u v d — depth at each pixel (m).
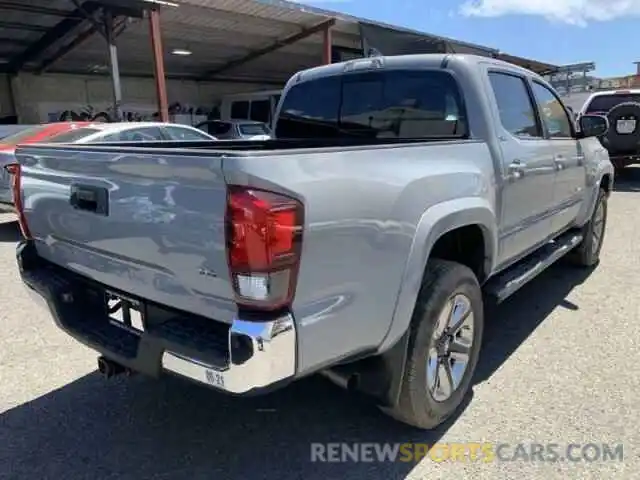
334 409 3.10
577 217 5.03
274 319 1.92
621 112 11.70
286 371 1.98
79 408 3.13
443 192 2.65
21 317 4.46
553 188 4.17
